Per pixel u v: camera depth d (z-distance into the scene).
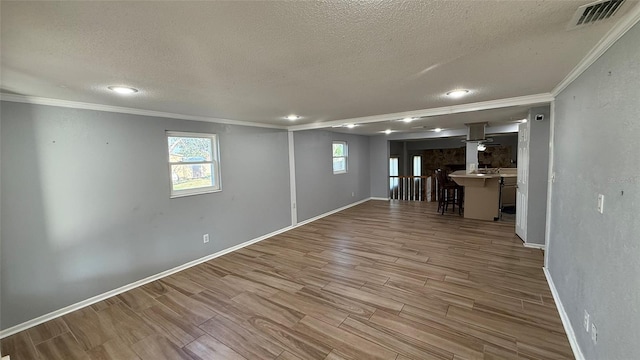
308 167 6.02
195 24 1.21
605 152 1.52
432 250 4.01
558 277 2.58
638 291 1.15
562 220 2.48
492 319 2.33
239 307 2.66
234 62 1.70
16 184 2.38
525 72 2.08
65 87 2.16
